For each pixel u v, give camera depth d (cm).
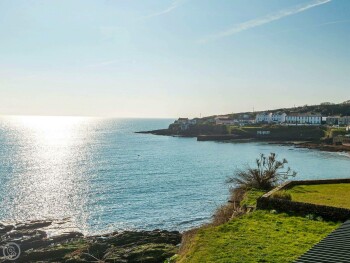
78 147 15012
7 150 13500
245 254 1719
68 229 4244
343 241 1232
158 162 10169
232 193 4016
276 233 2036
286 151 12925
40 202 5491
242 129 19600
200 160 10550
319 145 14375
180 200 5566
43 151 13338
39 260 3147
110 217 4725
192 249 1853
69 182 7112
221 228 2155
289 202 2489
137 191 6225
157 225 4366
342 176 7762
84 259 3011
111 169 8850
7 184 6850
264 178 3688
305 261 1098
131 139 19425
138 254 3006
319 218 2311
